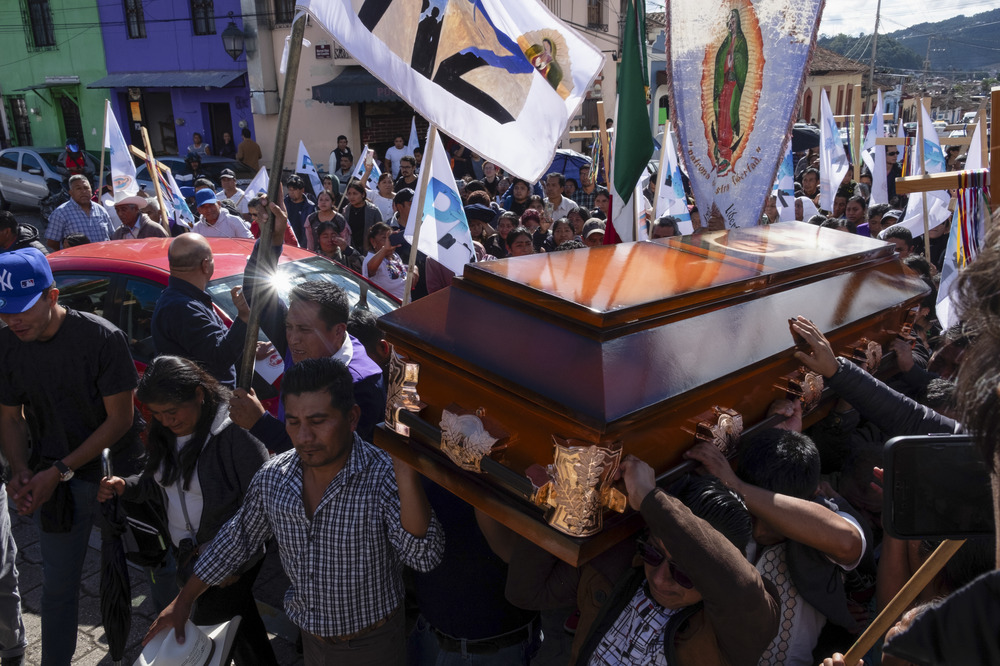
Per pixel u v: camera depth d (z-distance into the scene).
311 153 17.97
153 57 19.94
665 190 6.18
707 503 1.43
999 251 0.75
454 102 2.51
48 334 2.64
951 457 1.01
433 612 2.17
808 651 1.74
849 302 2.13
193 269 3.21
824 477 2.40
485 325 1.65
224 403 2.42
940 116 39.25
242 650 2.52
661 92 20.59
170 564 2.71
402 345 1.77
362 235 7.46
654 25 20.59
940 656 0.85
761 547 1.74
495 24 2.52
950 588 1.61
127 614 2.44
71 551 2.77
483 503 1.56
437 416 1.70
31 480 2.60
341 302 2.69
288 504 2.04
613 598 1.61
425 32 2.41
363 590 2.05
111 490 2.39
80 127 22.75
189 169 14.99
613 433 1.33
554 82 2.66
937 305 3.45
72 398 2.73
